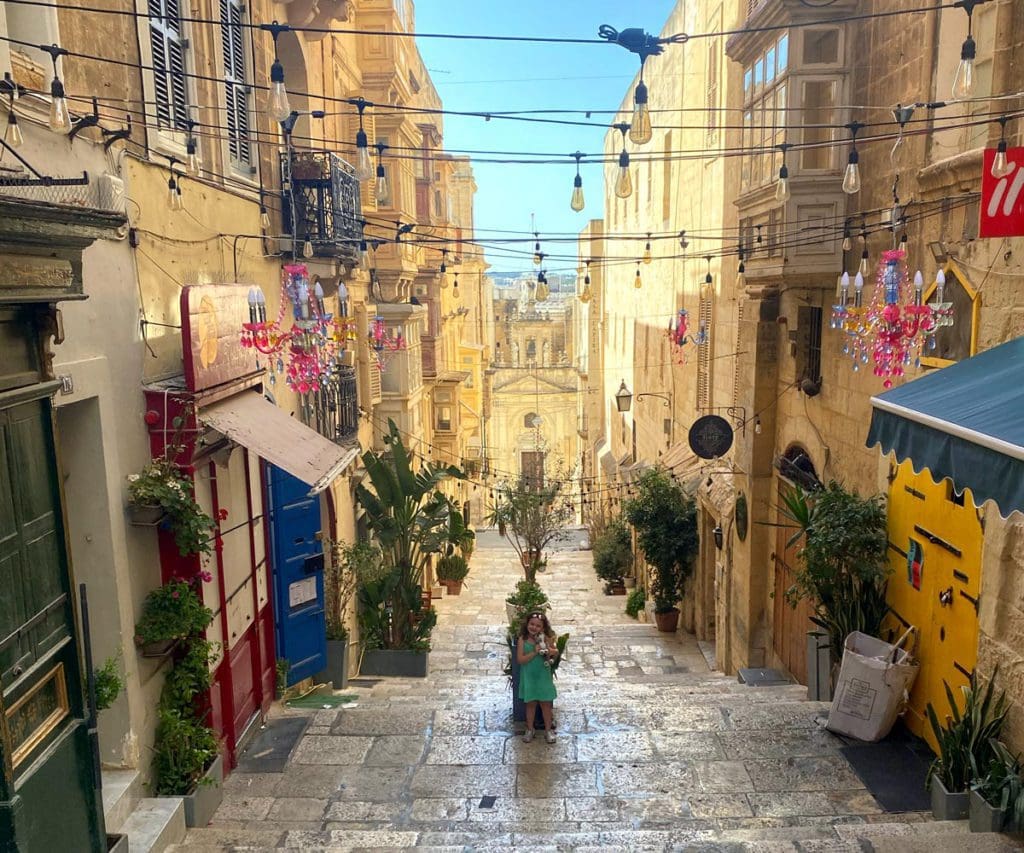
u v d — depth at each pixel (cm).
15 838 335
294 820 577
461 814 581
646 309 2328
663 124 2033
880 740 671
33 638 369
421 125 2016
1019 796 482
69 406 509
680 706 776
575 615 1797
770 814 567
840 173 821
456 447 2475
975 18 615
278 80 441
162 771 564
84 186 487
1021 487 407
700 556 1446
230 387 677
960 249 628
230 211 780
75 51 502
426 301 2139
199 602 579
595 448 3781
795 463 1023
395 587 1095
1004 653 537
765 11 838
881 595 741
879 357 640
